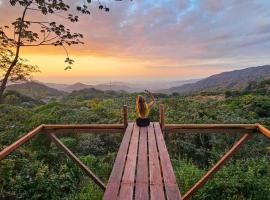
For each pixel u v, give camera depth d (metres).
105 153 11.77
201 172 8.30
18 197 6.97
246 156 11.07
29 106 26.83
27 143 11.44
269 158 10.84
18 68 8.45
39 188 7.30
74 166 9.19
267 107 21.66
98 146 12.07
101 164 9.84
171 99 21.72
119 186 2.91
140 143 4.51
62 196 7.55
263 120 17.23
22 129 13.94
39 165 8.58
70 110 18.08
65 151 5.79
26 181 7.47
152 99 6.00
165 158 3.79
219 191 7.09
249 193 7.12
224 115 17.33
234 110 21.38
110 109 20.14
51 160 9.84
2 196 6.86
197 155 11.36
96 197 6.88
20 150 9.67
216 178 7.35
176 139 12.09
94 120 16.02
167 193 2.75
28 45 7.61
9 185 7.27
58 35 7.55
